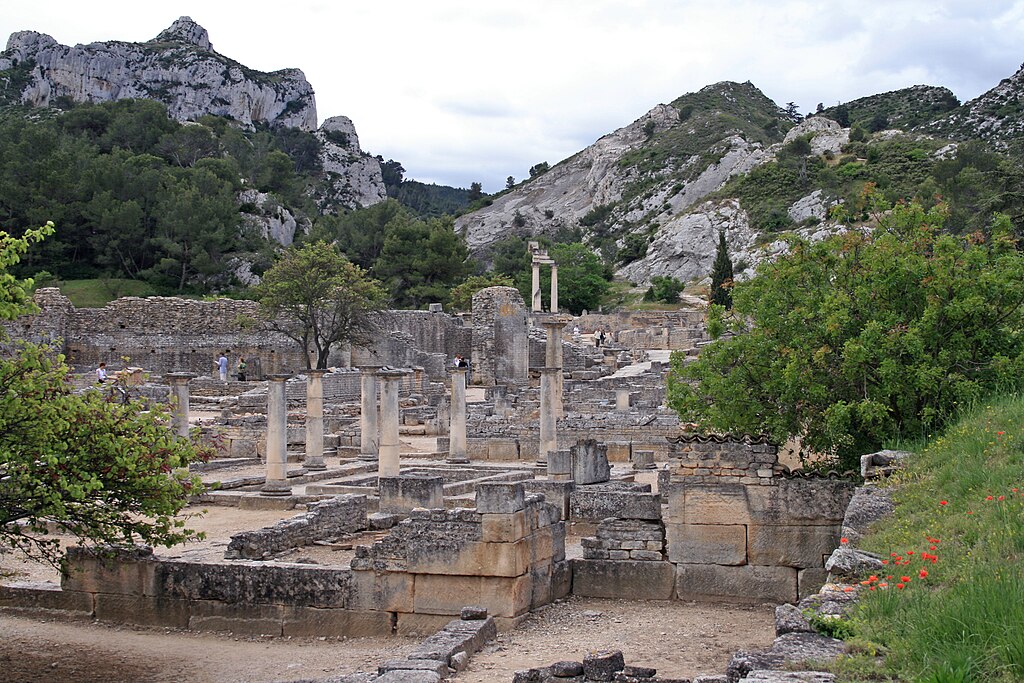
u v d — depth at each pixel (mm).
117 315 82500
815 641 11102
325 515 24531
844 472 22047
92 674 17141
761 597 20516
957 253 26797
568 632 18359
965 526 14031
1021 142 119062
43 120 178750
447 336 95688
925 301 26391
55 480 18516
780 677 9805
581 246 154125
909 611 11078
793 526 20500
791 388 26109
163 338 82438
